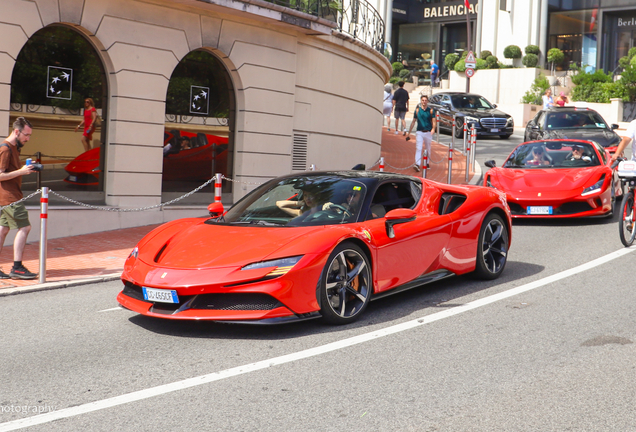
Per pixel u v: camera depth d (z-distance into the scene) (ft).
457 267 20.13
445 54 126.52
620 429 10.39
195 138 38.29
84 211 32.76
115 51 33.24
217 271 15.20
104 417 11.13
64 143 32.78
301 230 16.65
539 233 30.55
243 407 11.44
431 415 10.99
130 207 34.53
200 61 38.11
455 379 12.66
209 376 13.03
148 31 34.42
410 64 130.62
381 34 56.29
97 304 19.72
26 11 29.94
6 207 22.68
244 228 17.29
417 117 51.65
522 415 10.94
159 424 10.80
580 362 13.51
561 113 50.67
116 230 33.91
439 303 18.60
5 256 27.43
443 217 19.63
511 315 17.19
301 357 14.08
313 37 44.16
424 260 18.81
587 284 20.44
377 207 18.15
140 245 17.84
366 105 53.83
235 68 38.63
